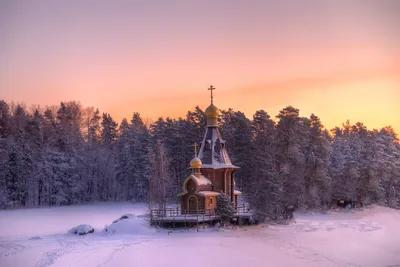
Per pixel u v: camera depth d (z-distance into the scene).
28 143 124.88
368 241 58.50
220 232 63.72
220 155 75.44
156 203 79.38
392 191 118.56
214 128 77.62
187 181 70.31
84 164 131.25
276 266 43.91
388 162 121.19
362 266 44.25
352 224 77.06
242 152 109.56
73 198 122.81
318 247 53.66
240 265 44.19
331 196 108.75
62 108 153.38
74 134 137.62
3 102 139.12
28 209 110.69
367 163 114.88
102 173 133.50
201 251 50.50
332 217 89.81
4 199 113.44
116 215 95.50
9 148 120.00
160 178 84.81
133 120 174.88
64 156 127.19
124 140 135.88
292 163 98.12
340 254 49.72
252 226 70.62
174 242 55.84
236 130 114.88
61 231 69.69
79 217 92.12
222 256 48.03
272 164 93.00
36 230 71.31
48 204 120.69
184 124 122.88
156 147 116.12
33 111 156.12
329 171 111.38
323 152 106.38
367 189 114.94
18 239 59.94
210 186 73.06
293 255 48.88
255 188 86.50
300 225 74.06
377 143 123.12
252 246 53.59
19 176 118.12
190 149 117.50
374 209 106.81
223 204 69.31
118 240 57.47
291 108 99.88
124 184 129.25
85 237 61.06
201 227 66.19
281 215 80.06
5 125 133.50
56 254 49.00
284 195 90.44
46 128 136.12
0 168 118.12
